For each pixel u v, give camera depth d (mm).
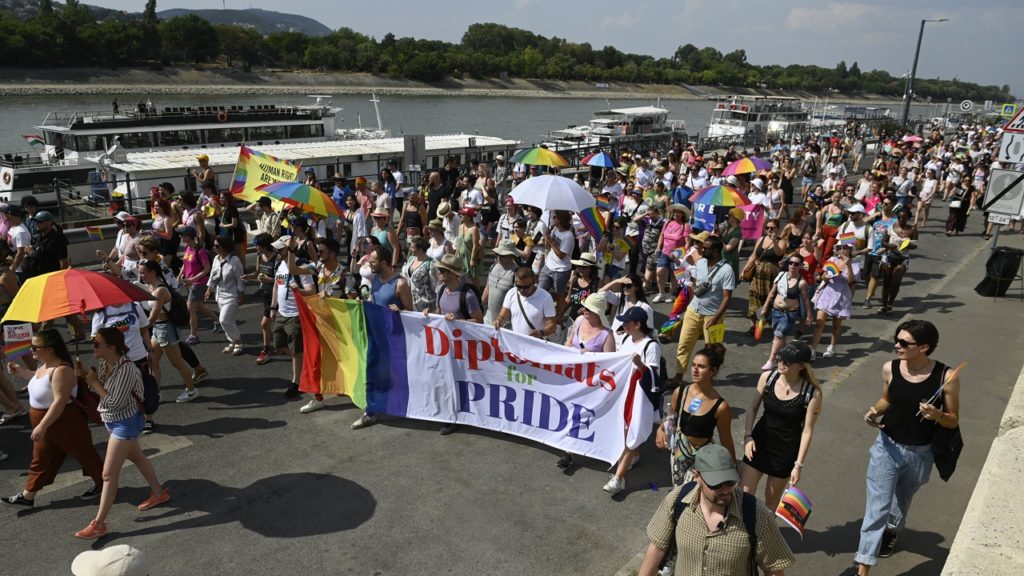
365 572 5719
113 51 112375
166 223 12219
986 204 13734
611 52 174625
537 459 7512
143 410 6242
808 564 5797
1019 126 12625
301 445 7750
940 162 27297
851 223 12648
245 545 6035
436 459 7488
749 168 16000
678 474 5688
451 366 7902
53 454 6434
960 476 7305
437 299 8461
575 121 78688
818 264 10891
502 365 7676
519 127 70562
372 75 133000
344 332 8289
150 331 8469
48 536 6129
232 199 13555
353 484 6984
